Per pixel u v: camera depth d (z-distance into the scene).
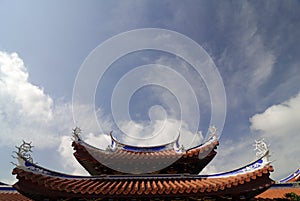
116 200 14.94
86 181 16.50
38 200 14.73
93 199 14.95
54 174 15.62
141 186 15.55
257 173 14.39
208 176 17.16
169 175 17.48
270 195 21.19
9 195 20.47
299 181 25.11
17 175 13.75
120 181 17.09
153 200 15.12
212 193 14.17
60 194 13.90
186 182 16.34
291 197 17.19
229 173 16.25
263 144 15.26
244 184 14.29
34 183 13.80
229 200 15.09
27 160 14.45
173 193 14.11
